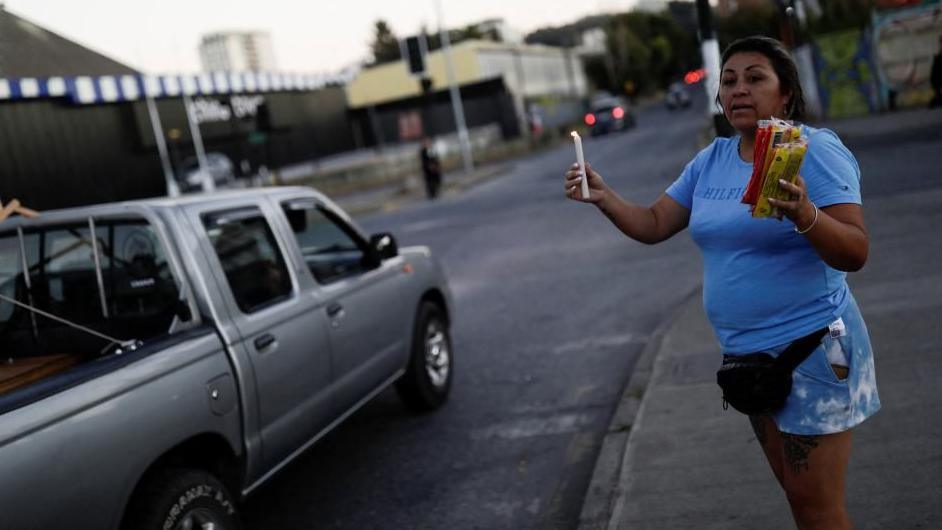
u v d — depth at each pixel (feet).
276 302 14.32
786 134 6.37
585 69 307.17
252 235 14.49
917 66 71.00
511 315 28.60
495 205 66.33
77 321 12.84
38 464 8.92
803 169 7.12
